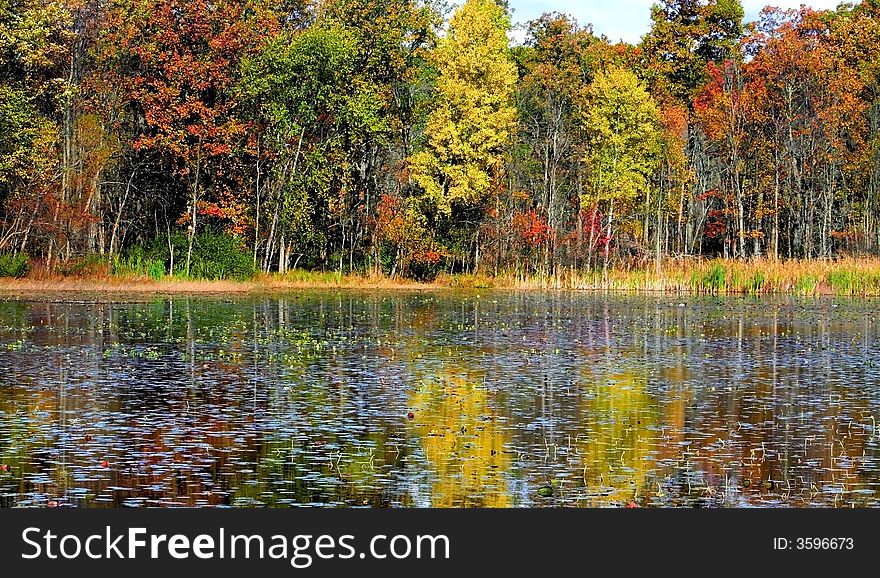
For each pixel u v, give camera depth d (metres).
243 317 40.34
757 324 38.69
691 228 82.19
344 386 23.27
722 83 82.19
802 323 39.06
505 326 37.69
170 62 61.22
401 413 20.14
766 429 18.83
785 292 57.66
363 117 62.69
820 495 14.78
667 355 29.23
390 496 14.66
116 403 20.84
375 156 69.06
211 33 61.97
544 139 76.38
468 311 44.91
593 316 42.31
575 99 76.12
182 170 61.91
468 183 67.69
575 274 66.38
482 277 67.06
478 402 21.41
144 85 62.00
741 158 79.44
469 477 15.52
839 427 19.00
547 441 17.77
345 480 15.32
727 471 15.92
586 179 74.94
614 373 25.64
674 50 88.50
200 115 61.78
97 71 61.97
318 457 16.55
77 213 57.97
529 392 22.70
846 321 39.97
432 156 67.81
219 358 27.69
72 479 15.23
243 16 65.50
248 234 66.75
